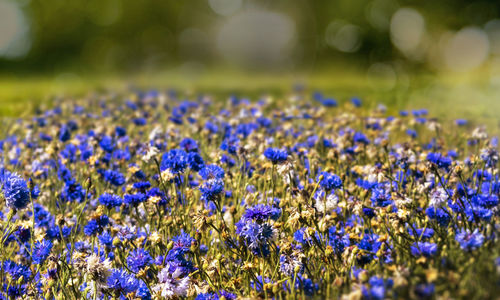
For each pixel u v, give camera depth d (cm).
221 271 285
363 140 456
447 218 293
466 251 240
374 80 1727
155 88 1263
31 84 1747
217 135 493
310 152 410
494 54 3056
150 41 3884
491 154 364
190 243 286
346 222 339
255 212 276
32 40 3853
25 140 538
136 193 331
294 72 3394
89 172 402
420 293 208
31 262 319
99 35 3800
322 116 591
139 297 263
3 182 328
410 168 364
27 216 367
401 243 283
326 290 256
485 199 281
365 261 276
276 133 502
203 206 357
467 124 591
